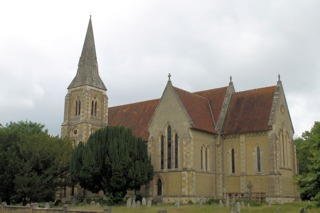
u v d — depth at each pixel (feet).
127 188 208.33
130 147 210.38
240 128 227.20
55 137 243.40
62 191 262.67
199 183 216.13
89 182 211.82
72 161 217.56
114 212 136.98
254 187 215.72
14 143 225.35
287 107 234.17
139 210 147.43
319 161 90.84
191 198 207.62
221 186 227.61
